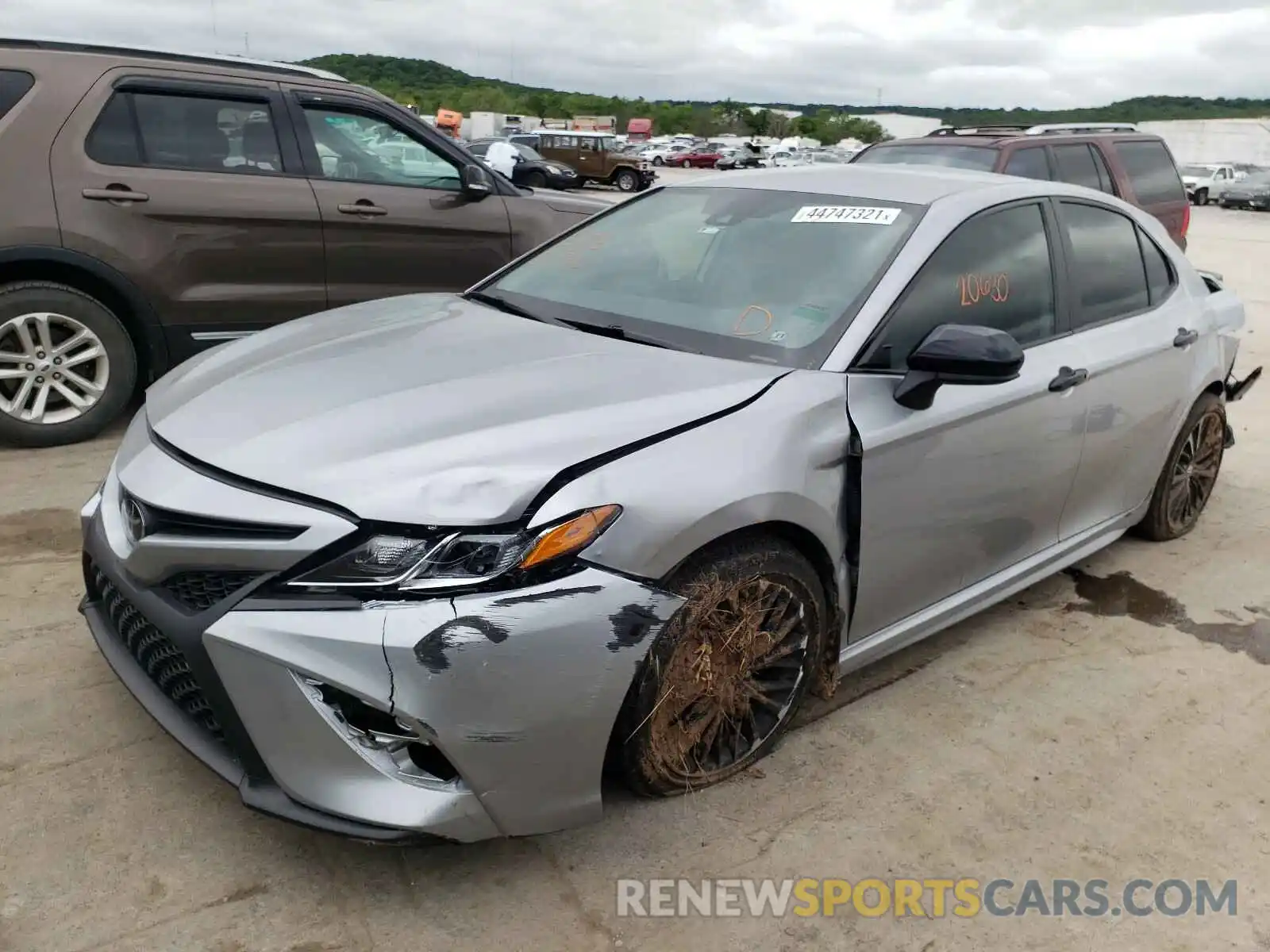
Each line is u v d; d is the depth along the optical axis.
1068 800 2.80
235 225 5.11
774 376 2.68
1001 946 2.29
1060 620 3.88
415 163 5.73
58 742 2.69
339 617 2.04
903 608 3.08
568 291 3.38
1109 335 3.72
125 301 4.89
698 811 2.62
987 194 3.40
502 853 2.43
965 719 3.16
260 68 5.30
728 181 3.75
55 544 3.83
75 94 4.75
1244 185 35.75
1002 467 3.21
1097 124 9.58
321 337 3.03
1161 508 4.47
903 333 2.92
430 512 2.08
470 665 2.04
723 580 2.40
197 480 2.26
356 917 2.21
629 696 2.29
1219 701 3.37
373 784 2.10
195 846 2.37
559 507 2.15
